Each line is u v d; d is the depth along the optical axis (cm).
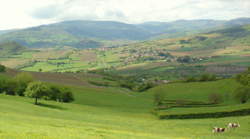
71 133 4281
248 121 7556
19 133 3691
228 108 9675
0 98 10575
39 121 5725
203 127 7119
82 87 18688
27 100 11481
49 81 19300
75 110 10225
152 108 13288
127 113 11438
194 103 13712
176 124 7719
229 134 6041
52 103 11525
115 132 5031
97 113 10150
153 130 6400
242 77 14788
